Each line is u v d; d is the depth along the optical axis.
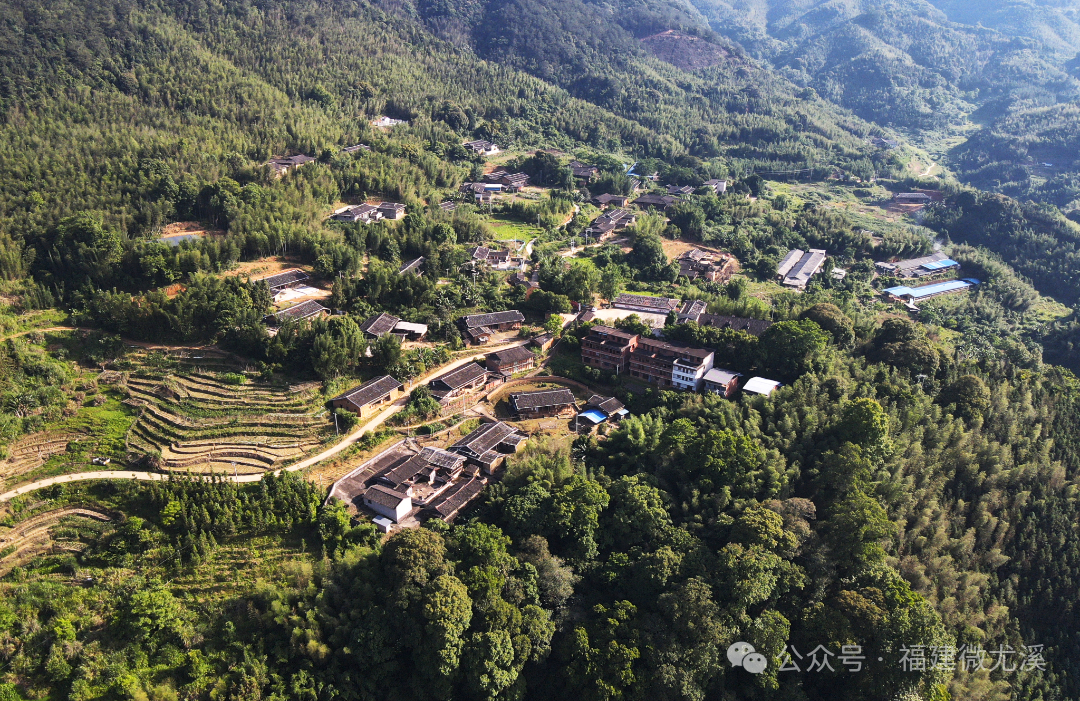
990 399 127.69
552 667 85.00
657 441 112.62
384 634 80.62
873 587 89.00
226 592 87.81
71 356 120.94
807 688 87.12
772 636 82.94
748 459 105.19
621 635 83.56
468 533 91.50
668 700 80.19
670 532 96.06
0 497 96.19
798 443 113.06
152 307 124.25
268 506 95.19
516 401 126.62
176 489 95.06
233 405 114.88
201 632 81.88
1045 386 139.00
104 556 89.88
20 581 86.69
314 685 77.81
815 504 104.19
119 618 82.19
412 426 120.38
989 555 104.81
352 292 145.00
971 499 111.69
